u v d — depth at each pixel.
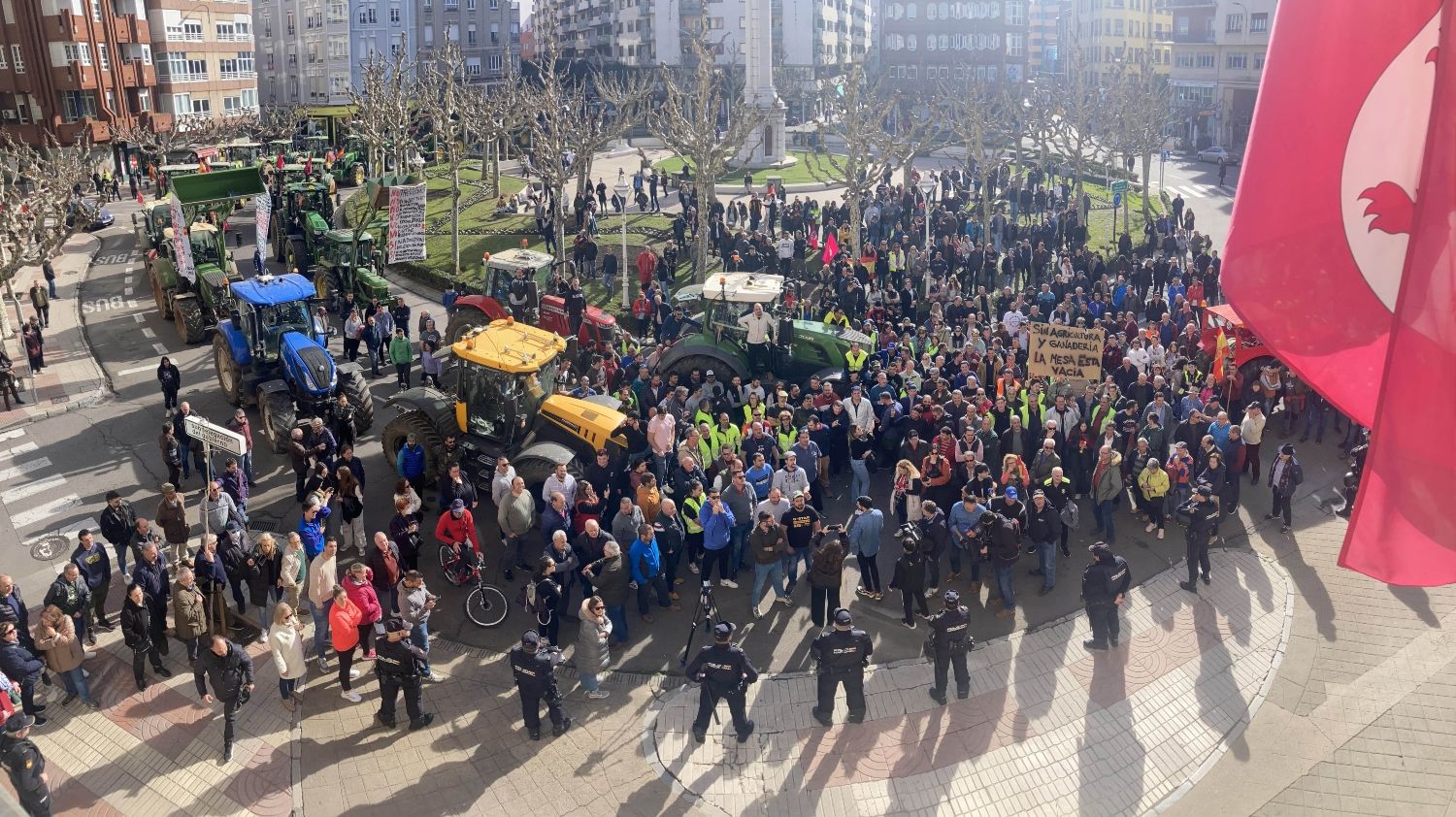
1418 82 7.85
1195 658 15.17
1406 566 7.49
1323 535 18.84
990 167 42.50
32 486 20.62
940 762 12.98
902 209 41.84
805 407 20.12
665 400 20.58
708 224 38.88
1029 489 18.14
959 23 114.31
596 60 113.62
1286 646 15.50
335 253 32.59
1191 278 33.06
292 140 72.94
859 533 16.27
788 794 12.44
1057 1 134.38
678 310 26.86
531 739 13.38
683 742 13.34
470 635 15.68
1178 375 22.80
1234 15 92.06
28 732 12.34
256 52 108.50
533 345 19.14
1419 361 7.36
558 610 15.14
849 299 30.58
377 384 26.73
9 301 35.38
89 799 12.39
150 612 14.40
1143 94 53.66
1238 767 13.05
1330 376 8.22
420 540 16.34
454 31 113.62
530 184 51.78
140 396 25.88
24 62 65.19
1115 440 20.14
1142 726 13.72
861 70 80.81
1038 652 15.28
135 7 70.56
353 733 13.54
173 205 28.06
